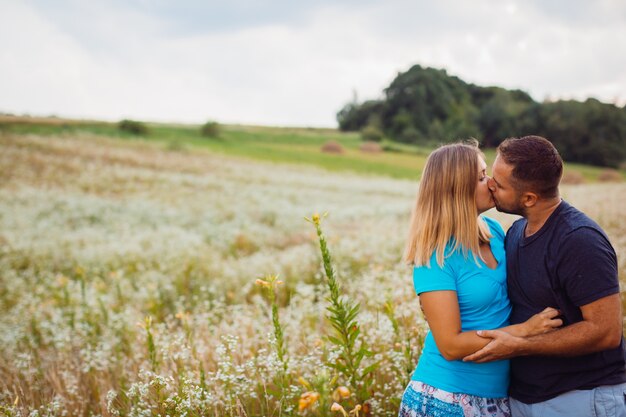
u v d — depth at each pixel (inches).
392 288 174.6
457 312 87.2
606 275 78.4
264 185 1199.6
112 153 1562.5
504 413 91.2
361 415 108.8
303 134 3346.5
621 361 83.2
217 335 168.2
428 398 90.7
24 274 389.1
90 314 230.8
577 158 3105.3
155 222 690.8
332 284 104.9
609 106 3208.7
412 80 4439.0
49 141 1674.5
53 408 128.0
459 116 4252.0
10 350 192.1
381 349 139.2
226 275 327.0
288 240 494.6
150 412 111.7
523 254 89.0
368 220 619.8
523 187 85.1
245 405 122.5
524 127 3506.4
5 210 722.2
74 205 775.7
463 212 89.1
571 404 83.9
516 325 84.7
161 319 253.4
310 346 151.4
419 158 2662.4
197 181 1152.8
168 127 2765.7
